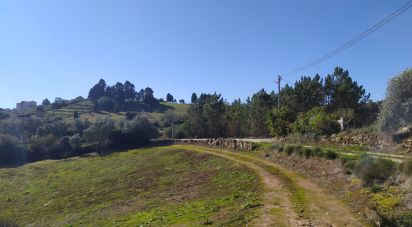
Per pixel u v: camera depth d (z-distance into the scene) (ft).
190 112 313.53
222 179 105.09
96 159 252.21
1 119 416.26
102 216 93.56
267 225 48.91
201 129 292.81
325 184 72.13
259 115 221.66
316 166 87.25
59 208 128.26
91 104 624.18
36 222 112.57
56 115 509.76
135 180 150.41
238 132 253.24
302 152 100.68
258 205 60.75
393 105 97.40
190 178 125.70
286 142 134.62
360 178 62.49
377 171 59.88
